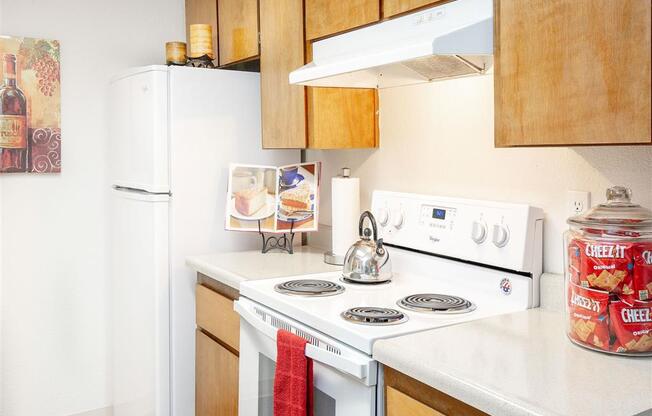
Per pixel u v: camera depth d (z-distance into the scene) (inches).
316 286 75.1
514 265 67.0
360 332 57.1
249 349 76.9
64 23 113.2
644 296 49.5
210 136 99.0
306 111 88.0
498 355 50.9
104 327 120.4
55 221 114.6
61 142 114.0
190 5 121.3
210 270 88.6
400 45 66.8
